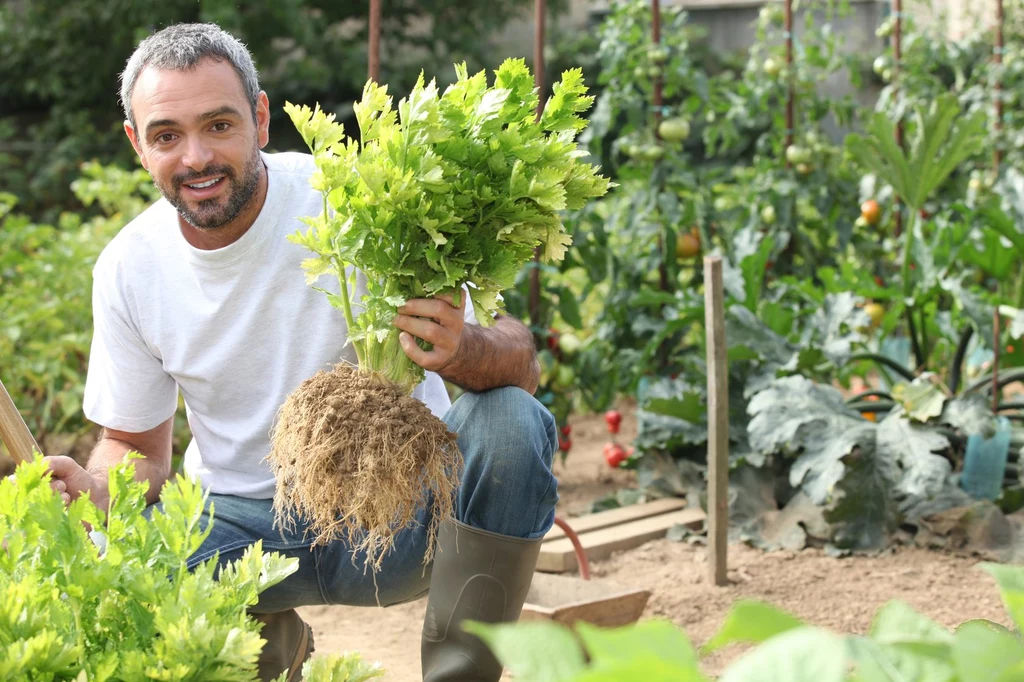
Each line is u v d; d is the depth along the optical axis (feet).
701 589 10.62
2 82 44.27
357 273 7.18
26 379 15.51
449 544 6.68
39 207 39.24
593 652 2.19
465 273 5.92
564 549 11.34
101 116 44.29
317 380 6.12
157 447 7.82
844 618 9.80
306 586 7.29
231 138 6.82
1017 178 14.99
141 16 40.73
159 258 7.33
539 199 5.75
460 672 6.60
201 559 6.99
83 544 4.40
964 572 10.74
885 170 14.14
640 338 15.44
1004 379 12.53
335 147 5.94
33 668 3.91
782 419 11.81
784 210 16.07
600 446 17.46
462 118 5.81
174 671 3.99
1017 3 25.82
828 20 18.81
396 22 46.57
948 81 25.77
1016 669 2.15
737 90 17.52
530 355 7.02
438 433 6.07
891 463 11.51
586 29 51.42
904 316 14.85
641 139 15.74
